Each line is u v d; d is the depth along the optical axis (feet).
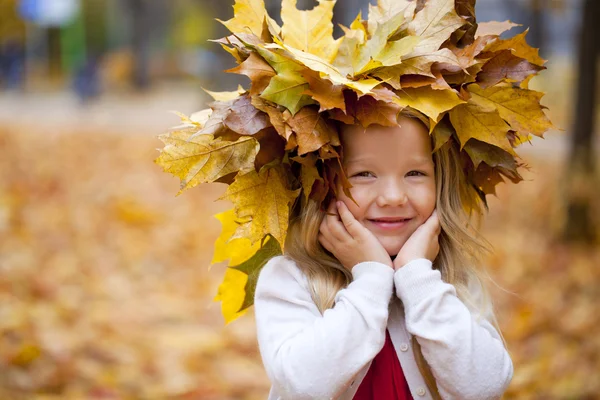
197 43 136.98
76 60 116.98
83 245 23.75
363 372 5.98
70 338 15.30
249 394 13.71
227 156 5.83
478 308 6.52
